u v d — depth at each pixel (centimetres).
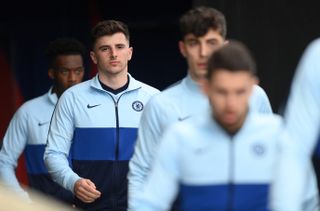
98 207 1691
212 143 1078
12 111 2727
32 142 1981
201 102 1322
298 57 2119
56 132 1708
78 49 1948
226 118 1048
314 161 1153
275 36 2128
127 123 1706
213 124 1079
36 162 1981
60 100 1723
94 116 1698
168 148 1084
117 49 1692
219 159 1082
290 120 1077
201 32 1249
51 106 1973
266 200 1093
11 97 2727
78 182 1625
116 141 1698
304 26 2114
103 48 1695
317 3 2106
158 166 1088
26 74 2731
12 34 2708
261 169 1087
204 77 1081
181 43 1292
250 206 1092
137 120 1711
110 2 2695
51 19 2719
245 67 1034
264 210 1095
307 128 1067
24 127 1981
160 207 1084
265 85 2131
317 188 1187
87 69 2686
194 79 1325
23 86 2731
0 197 777
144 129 1358
